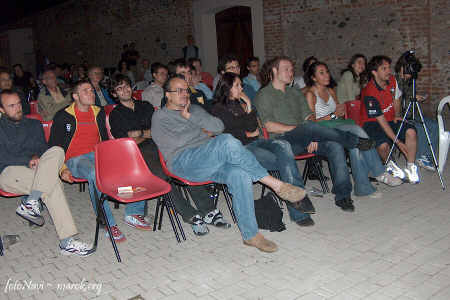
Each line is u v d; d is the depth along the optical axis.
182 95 3.85
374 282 3.02
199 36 12.12
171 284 3.17
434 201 4.42
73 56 14.99
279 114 4.64
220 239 3.88
